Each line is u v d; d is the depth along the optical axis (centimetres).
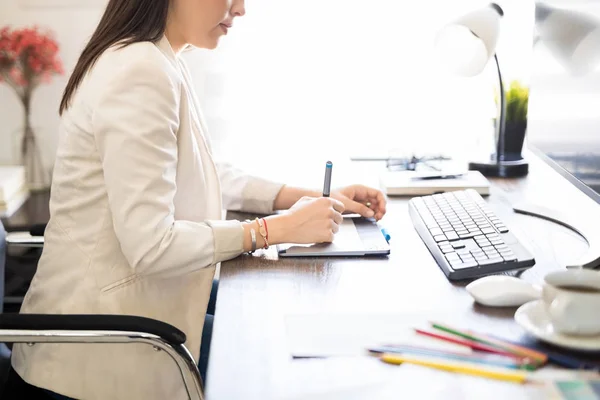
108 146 122
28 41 212
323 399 85
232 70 220
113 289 132
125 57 126
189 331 136
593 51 131
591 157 132
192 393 119
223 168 165
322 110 224
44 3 224
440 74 221
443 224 141
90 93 127
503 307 107
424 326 101
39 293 137
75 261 133
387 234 141
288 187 161
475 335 97
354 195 156
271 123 225
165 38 136
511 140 185
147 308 133
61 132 137
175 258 123
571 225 143
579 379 86
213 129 225
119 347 131
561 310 92
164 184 124
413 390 86
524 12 209
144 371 131
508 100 183
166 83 126
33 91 226
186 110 134
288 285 118
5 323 115
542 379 87
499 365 90
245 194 160
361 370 91
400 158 188
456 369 89
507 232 133
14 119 236
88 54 134
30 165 225
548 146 159
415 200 158
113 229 132
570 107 143
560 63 149
